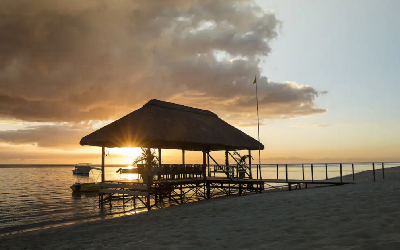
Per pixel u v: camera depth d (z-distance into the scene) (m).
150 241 6.52
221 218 8.60
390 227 5.21
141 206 20.22
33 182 60.97
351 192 11.59
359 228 5.39
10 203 25.27
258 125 21.84
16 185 51.03
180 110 21.17
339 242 4.62
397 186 13.05
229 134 21.94
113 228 9.19
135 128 16.77
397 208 6.94
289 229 6.05
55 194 34.00
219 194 24.53
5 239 9.40
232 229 6.79
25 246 8.07
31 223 15.48
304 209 8.44
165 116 18.81
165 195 19.62
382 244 4.20
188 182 19.12
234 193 24.41
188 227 7.71
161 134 16.36
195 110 22.89
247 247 5.09
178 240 6.31
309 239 5.07
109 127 17.48
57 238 8.71
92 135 17.41
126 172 17.28
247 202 11.67
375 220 5.91
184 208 12.35
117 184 17.98
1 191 38.44
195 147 23.86
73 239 8.24
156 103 19.72
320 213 7.47
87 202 25.34
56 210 20.45
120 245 6.50
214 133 20.41
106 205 20.94
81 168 91.81
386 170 40.28
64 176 93.31
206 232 6.81
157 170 16.95
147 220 9.97
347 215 6.79
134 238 7.11
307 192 13.89
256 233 6.09
